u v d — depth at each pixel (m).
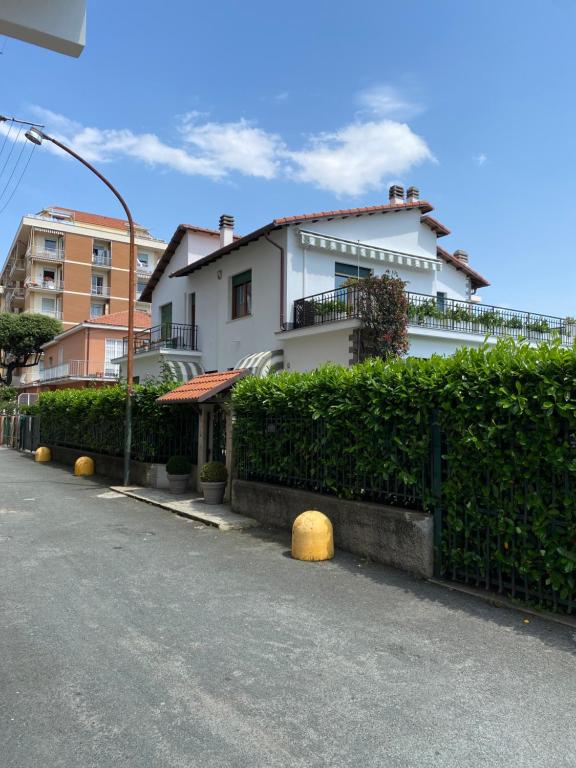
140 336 26.55
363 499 7.38
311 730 3.10
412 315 14.93
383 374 6.86
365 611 5.09
